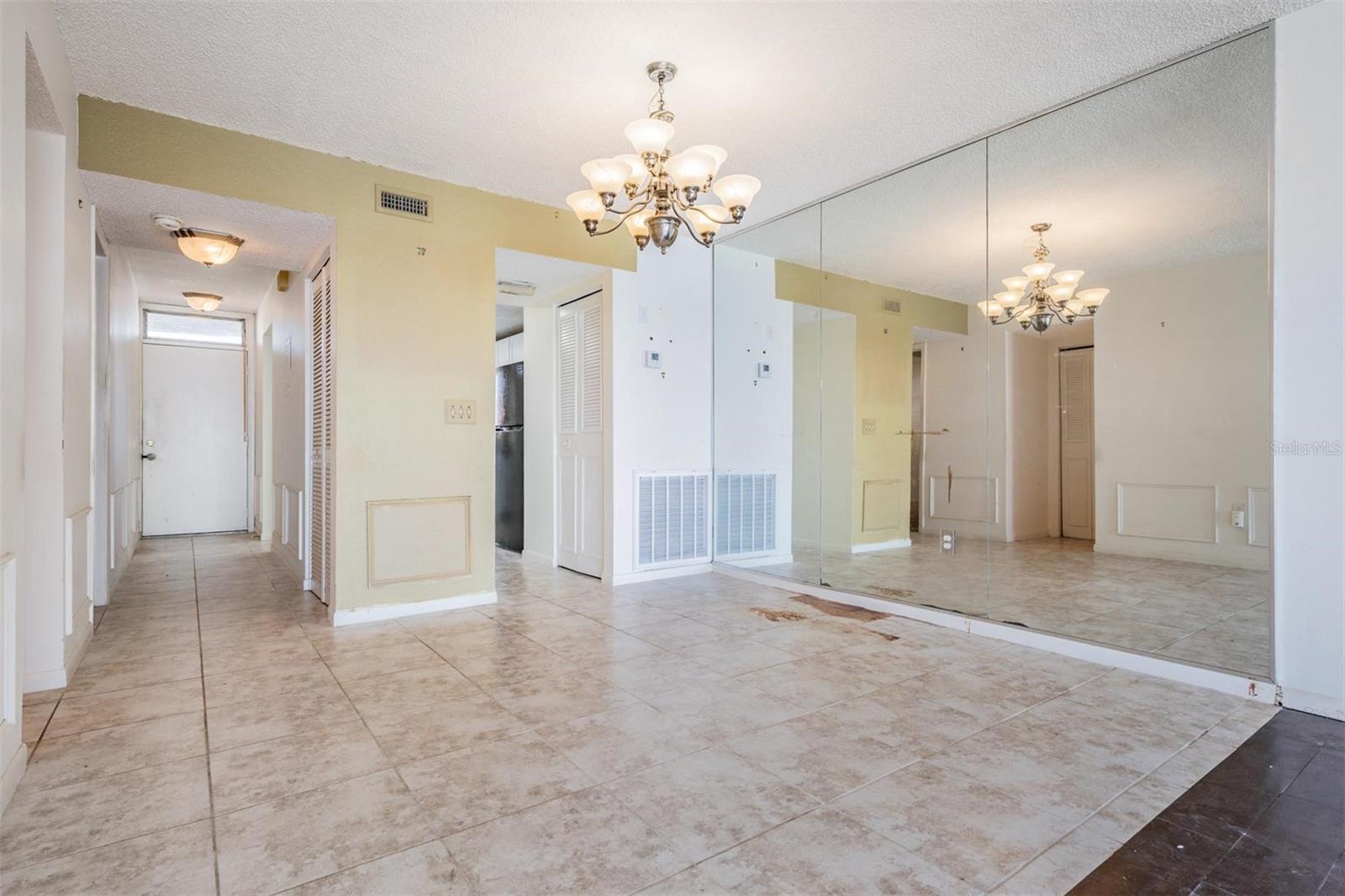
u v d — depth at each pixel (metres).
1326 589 2.38
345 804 1.75
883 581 4.07
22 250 1.92
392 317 3.73
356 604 3.61
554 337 5.43
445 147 3.49
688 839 1.59
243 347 7.33
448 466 3.91
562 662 2.94
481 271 4.04
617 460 4.68
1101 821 1.67
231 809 1.72
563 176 3.85
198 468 7.11
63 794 1.79
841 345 4.36
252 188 3.34
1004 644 3.28
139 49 2.61
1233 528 2.65
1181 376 2.84
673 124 3.26
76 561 2.96
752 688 2.63
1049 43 2.60
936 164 3.74
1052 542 3.30
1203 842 1.58
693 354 5.13
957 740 2.15
